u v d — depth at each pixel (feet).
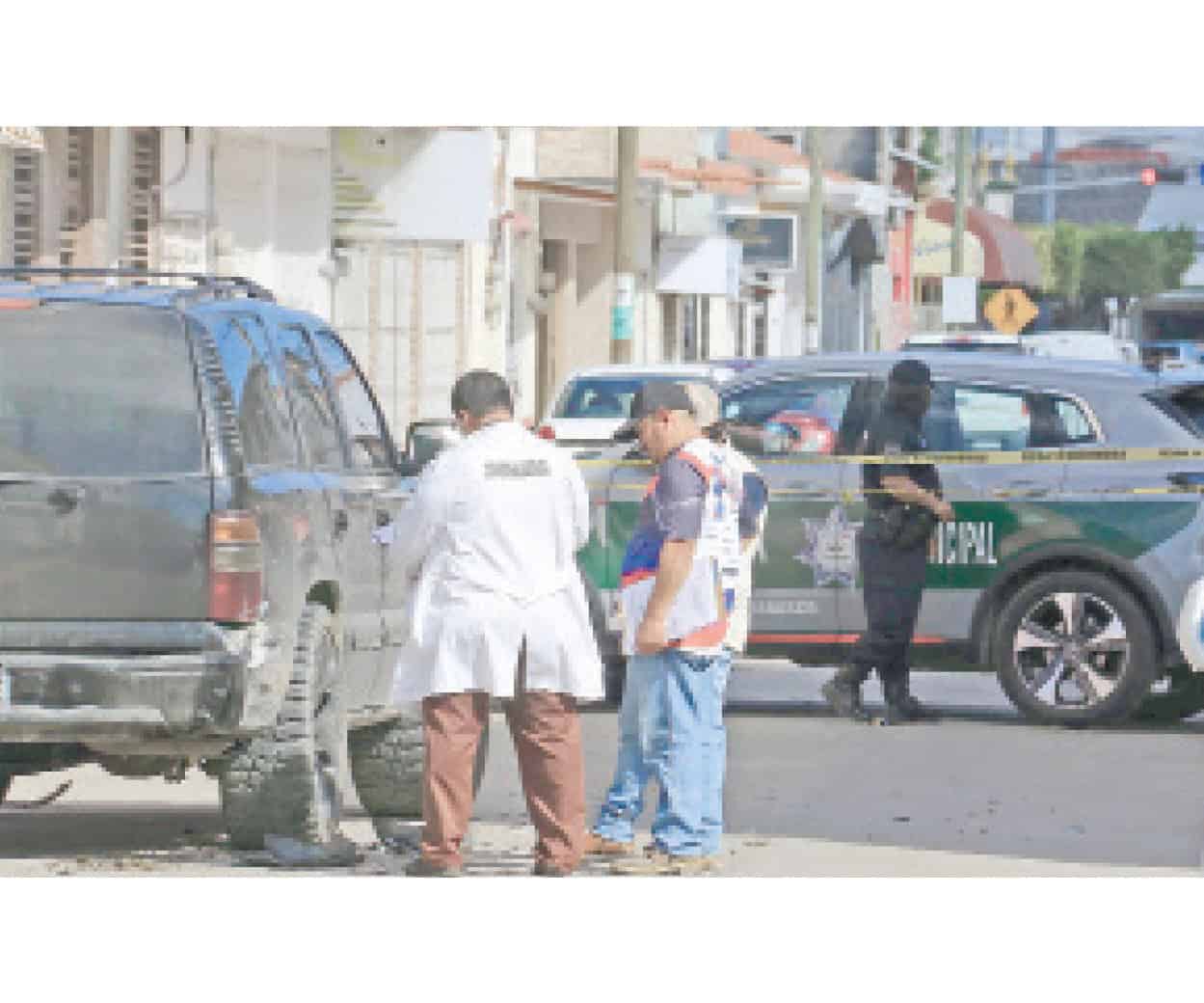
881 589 127.95
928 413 131.23
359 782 91.15
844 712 129.49
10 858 83.25
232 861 82.48
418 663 79.46
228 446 77.71
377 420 94.73
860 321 574.15
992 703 139.03
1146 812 97.91
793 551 131.85
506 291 311.47
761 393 134.00
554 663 79.46
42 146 184.24
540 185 341.41
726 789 102.73
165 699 76.43
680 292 404.36
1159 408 128.26
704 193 409.90
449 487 78.64
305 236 253.85
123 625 77.05
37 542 77.10
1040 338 341.21
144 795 102.89
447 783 79.46
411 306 265.75
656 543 83.82
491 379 79.77
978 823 94.53
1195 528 126.31
